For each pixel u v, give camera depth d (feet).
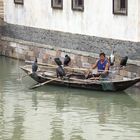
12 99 95.30
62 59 115.24
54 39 118.93
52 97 96.43
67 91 99.66
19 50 127.95
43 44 121.70
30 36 125.90
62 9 115.96
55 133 78.48
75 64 111.86
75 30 113.29
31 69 107.14
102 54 99.19
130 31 100.68
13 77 110.22
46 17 120.57
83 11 110.73
